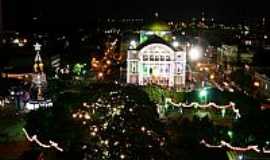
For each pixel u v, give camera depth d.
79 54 171.12
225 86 115.44
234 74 126.31
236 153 55.62
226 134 61.69
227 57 151.88
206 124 67.44
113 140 56.00
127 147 53.81
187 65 141.75
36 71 94.19
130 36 179.75
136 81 127.44
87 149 54.81
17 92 93.75
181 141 60.50
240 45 164.88
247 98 90.25
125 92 90.19
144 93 90.62
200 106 87.06
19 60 136.25
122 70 132.38
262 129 60.75
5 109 89.38
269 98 97.44
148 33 151.62
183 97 92.81
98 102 78.88
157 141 57.28
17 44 171.88
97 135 59.09
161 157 52.97
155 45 128.25
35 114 69.19
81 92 94.25
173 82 127.88
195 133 63.47
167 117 81.31
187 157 55.53
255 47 162.12
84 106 76.44
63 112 71.12
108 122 64.69
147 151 53.22
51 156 56.31
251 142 57.50
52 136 60.53
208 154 56.25
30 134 63.16
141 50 127.94
